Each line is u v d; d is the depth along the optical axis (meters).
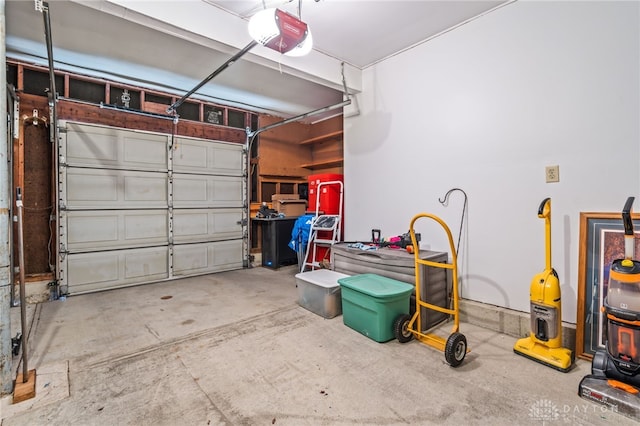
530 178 2.47
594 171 2.18
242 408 1.64
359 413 1.59
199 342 2.42
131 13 2.22
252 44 2.52
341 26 2.88
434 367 2.04
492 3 2.57
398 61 3.39
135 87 4.26
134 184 4.22
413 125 3.28
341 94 4.74
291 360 2.13
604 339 2.03
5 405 1.65
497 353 2.22
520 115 2.51
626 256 1.72
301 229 4.72
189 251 4.71
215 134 5.01
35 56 3.39
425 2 2.54
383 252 2.97
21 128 3.49
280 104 5.16
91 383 1.87
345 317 2.74
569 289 2.29
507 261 2.62
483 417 1.56
